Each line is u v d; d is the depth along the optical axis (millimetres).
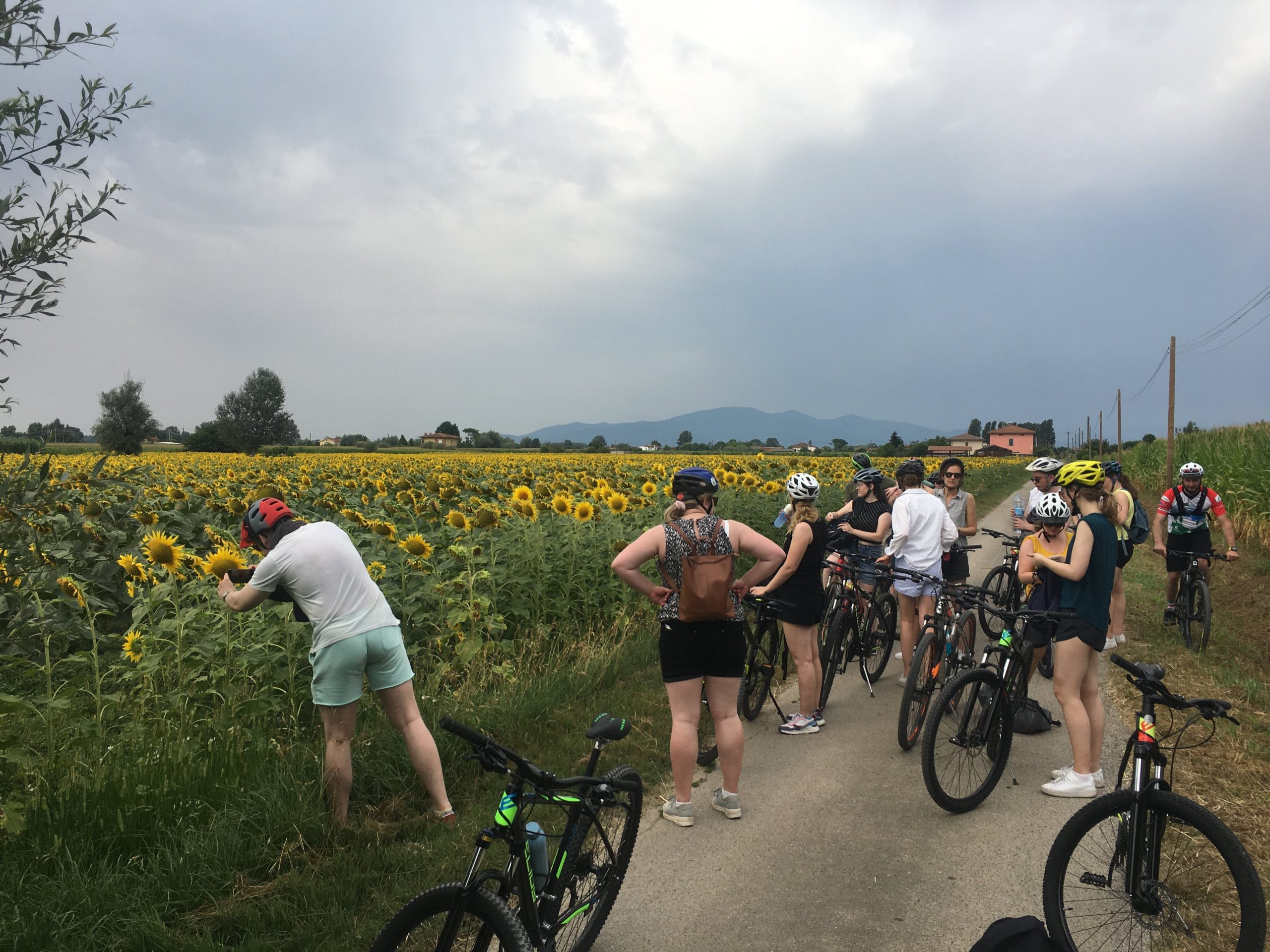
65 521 7898
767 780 5332
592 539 9062
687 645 4496
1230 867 3074
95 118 3613
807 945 3506
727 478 14555
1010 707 5113
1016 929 3186
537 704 6164
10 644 4773
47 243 3490
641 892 3941
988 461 56406
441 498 11273
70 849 3857
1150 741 3346
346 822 4422
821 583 6246
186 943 3369
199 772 4562
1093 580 4891
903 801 4984
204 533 9906
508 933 2373
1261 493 15430
